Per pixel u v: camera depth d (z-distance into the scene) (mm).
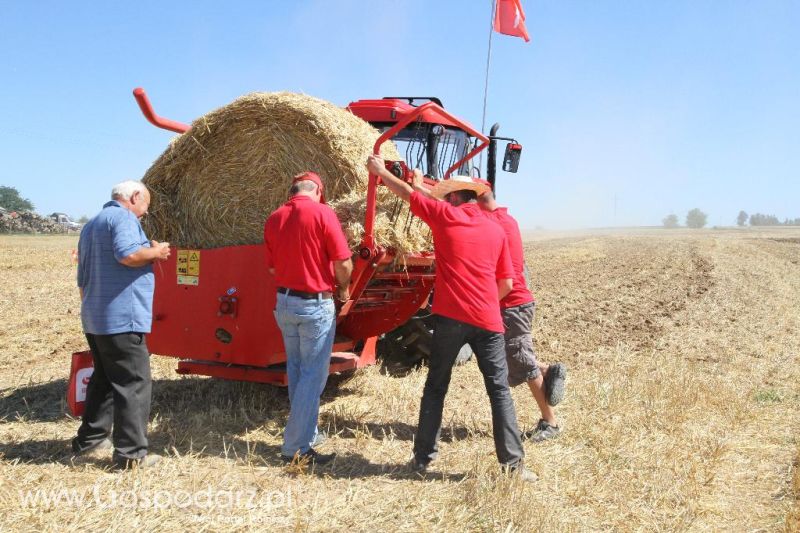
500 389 4047
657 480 4004
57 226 43469
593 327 9617
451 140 6941
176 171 5383
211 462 4105
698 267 20938
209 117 5125
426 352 6676
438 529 3287
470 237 4051
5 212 45406
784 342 8648
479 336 4047
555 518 3469
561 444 4629
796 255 29312
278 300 4258
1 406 5195
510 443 3994
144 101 4957
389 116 6746
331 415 5145
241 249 5012
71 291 12711
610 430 4863
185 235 5434
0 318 9281
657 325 9859
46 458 4082
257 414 5172
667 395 5758
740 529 3518
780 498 3883
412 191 4180
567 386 6098
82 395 4812
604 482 3957
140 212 4184
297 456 4023
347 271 4297
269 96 5000
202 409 5273
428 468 4172
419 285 5855
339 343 5812
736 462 4395
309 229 4156
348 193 4980
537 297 13180
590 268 21078
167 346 5375
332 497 3643
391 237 4828
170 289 5348
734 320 10438
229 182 5215
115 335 3855
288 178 5062
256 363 4961
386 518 3395
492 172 7684
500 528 3312
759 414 5445
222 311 5000
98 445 4168
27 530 3090
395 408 5469
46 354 7121
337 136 4926
